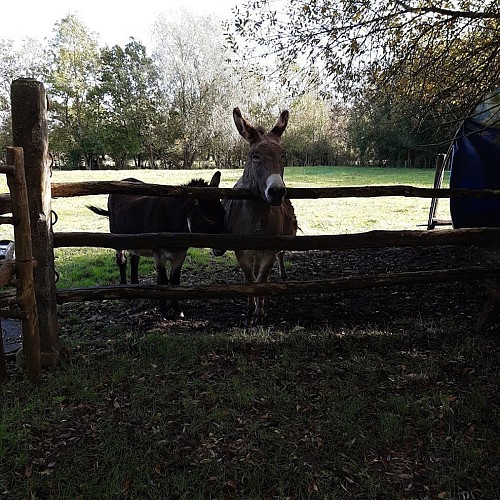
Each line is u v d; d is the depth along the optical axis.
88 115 42.94
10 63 43.03
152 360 3.54
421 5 5.64
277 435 2.63
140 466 2.35
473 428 2.68
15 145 3.04
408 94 6.12
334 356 3.67
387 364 3.50
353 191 3.91
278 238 3.77
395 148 36.94
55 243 3.41
